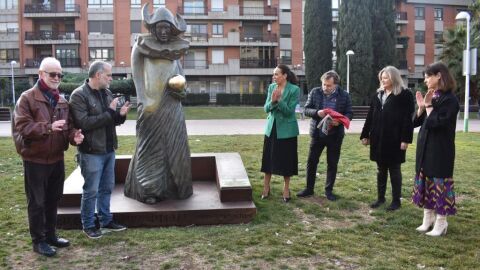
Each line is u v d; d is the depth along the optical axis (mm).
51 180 4539
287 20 46938
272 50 46656
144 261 4336
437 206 4996
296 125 6297
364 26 31203
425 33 49656
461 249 4613
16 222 5465
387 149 5930
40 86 4332
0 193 6934
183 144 5695
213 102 42406
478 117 26766
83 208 4910
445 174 4961
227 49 45938
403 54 49156
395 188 6035
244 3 46281
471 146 11945
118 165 6637
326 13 35219
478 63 31938
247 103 42156
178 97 5609
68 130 4559
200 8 45406
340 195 6766
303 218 5684
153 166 5574
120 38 44812
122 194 5992
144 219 5273
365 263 4266
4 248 4648
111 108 4762
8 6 44812
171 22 5465
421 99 5500
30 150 4289
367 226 5336
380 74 6043
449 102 4875
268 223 5438
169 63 5590
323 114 6316
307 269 4141
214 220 5375
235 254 4477
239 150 11375
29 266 4227
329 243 4746
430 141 5020
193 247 4648
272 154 6309
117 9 44594
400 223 5477
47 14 43969
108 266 4230
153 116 5520
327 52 35375
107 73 4820
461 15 16812
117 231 5113
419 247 4691
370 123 6227
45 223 4609
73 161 9719
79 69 44531
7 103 40156
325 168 8836
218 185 6043
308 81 35625
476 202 6445
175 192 5699
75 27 44594
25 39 44281
